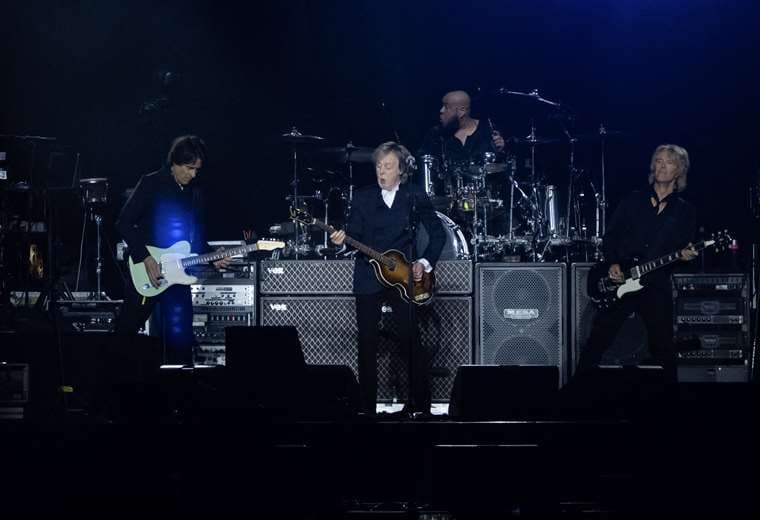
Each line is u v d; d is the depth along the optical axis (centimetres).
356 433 2061
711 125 3628
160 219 2528
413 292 2442
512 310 2850
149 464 2061
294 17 3812
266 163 3806
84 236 3428
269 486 2061
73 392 2655
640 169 3709
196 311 2908
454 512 2042
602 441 2059
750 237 3409
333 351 2866
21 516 2059
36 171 3534
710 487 2062
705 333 2866
